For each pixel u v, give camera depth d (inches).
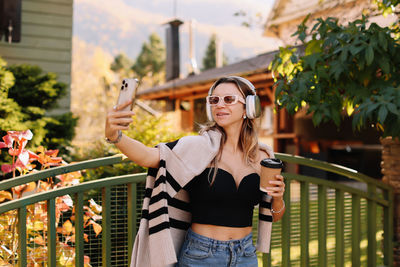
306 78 123.6
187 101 609.6
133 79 68.8
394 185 156.3
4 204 93.0
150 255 76.8
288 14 430.0
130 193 112.5
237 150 85.7
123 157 107.0
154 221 76.7
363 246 202.4
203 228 79.9
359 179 147.0
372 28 121.0
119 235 126.2
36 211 113.7
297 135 466.0
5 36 272.1
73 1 308.2
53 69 301.6
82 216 104.8
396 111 107.3
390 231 154.8
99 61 1721.2
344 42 121.6
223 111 82.9
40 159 118.5
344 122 509.7
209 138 82.7
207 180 80.0
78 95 1190.9
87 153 184.5
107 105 972.6
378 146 499.5
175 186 79.0
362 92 124.1
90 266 113.7
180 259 81.4
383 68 118.6
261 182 79.4
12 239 108.8
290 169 474.6
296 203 152.3
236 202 81.0
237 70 419.8
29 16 294.8
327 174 459.8
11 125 189.8
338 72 119.1
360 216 149.2
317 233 142.5
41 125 205.5
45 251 112.1
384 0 135.2
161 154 78.2
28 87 220.4
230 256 79.3
